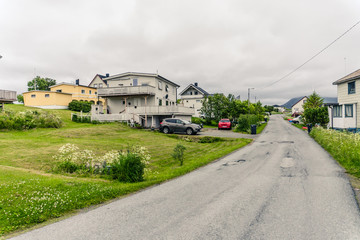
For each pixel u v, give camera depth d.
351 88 22.59
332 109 25.67
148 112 27.70
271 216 4.43
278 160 10.52
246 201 5.32
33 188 5.77
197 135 22.17
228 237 3.64
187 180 7.48
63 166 8.34
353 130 20.83
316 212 4.57
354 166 8.27
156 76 30.41
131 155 7.79
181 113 27.95
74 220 4.44
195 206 5.08
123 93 28.86
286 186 6.44
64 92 41.28
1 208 4.64
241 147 15.47
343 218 4.27
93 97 46.66
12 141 13.22
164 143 16.92
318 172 7.98
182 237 3.67
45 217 4.51
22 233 3.90
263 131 27.11
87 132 18.95
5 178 6.35
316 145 14.88
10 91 22.00
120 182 7.27
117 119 26.39
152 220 4.38
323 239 3.52
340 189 6.01
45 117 21.33
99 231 3.95
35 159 9.59
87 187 6.22
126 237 3.71
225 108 38.34
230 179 7.45
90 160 9.49
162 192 6.23
